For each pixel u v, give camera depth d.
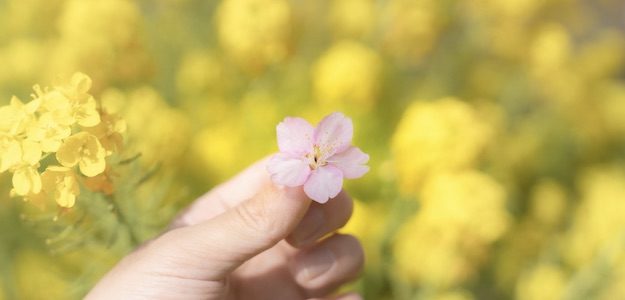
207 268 0.30
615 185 0.58
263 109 0.56
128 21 0.49
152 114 0.47
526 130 0.67
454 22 0.64
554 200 0.60
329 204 0.34
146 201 0.40
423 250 0.47
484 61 0.68
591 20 0.76
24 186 0.29
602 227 0.54
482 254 0.46
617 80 0.83
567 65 0.63
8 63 0.56
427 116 0.46
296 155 0.29
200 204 0.39
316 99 0.57
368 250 0.52
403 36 0.58
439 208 0.45
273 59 0.51
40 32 0.60
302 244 0.35
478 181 0.45
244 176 0.39
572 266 0.57
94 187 0.31
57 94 0.30
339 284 0.39
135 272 0.31
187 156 0.51
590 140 0.67
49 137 0.29
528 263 0.58
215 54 0.62
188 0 0.65
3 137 0.29
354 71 0.53
